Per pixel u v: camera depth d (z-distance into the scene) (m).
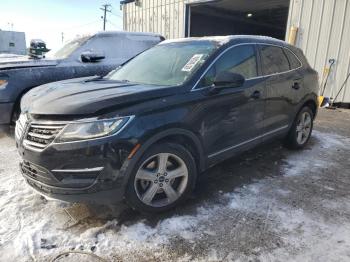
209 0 12.38
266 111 4.09
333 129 6.66
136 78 3.74
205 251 2.59
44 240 2.67
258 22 22.02
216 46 3.65
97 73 6.27
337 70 9.44
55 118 2.67
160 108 2.89
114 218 3.01
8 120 5.11
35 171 2.78
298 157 4.79
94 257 2.49
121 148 2.65
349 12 8.94
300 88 4.73
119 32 7.04
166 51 4.07
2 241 2.64
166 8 14.18
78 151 2.56
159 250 2.59
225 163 4.46
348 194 3.60
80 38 6.70
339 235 2.79
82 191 2.64
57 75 5.66
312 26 9.72
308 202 3.38
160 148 2.93
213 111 3.34
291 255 2.54
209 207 3.24
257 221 3.00
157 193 3.11
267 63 4.21
